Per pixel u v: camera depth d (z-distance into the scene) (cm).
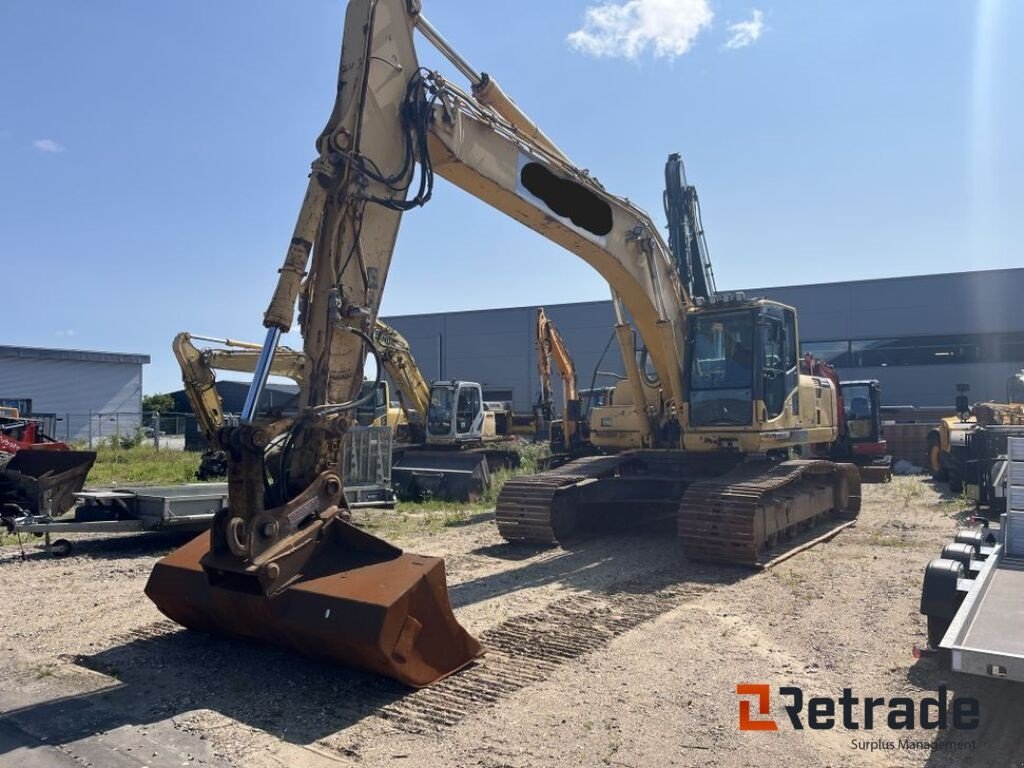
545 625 702
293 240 596
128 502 1116
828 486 1241
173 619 659
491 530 1226
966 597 521
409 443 1894
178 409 6025
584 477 1105
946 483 1970
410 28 708
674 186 1287
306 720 496
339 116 648
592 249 971
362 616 517
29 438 1936
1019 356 3334
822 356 3631
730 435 1073
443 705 519
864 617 721
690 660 607
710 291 1291
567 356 2038
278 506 568
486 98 826
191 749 454
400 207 675
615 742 465
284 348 1722
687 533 948
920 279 3488
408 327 4550
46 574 934
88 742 464
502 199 841
